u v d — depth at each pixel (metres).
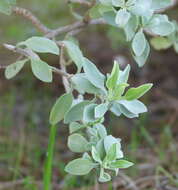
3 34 1.65
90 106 0.53
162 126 1.38
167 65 1.67
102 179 0.53
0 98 1.48
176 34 0.81
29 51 0.57
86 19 0.74
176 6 1.02
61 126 1.35
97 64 1.66
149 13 0.57
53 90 1.55
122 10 0.55
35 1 1.92
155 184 1.03
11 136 1.27
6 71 0.58
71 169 0.54
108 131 1.28
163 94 1.53
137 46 0.59
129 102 0.53
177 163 1.14
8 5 0.61
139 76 1.63
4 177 1.09
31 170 1.12
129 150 1.21
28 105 1.44
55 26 1.71
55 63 1.63
